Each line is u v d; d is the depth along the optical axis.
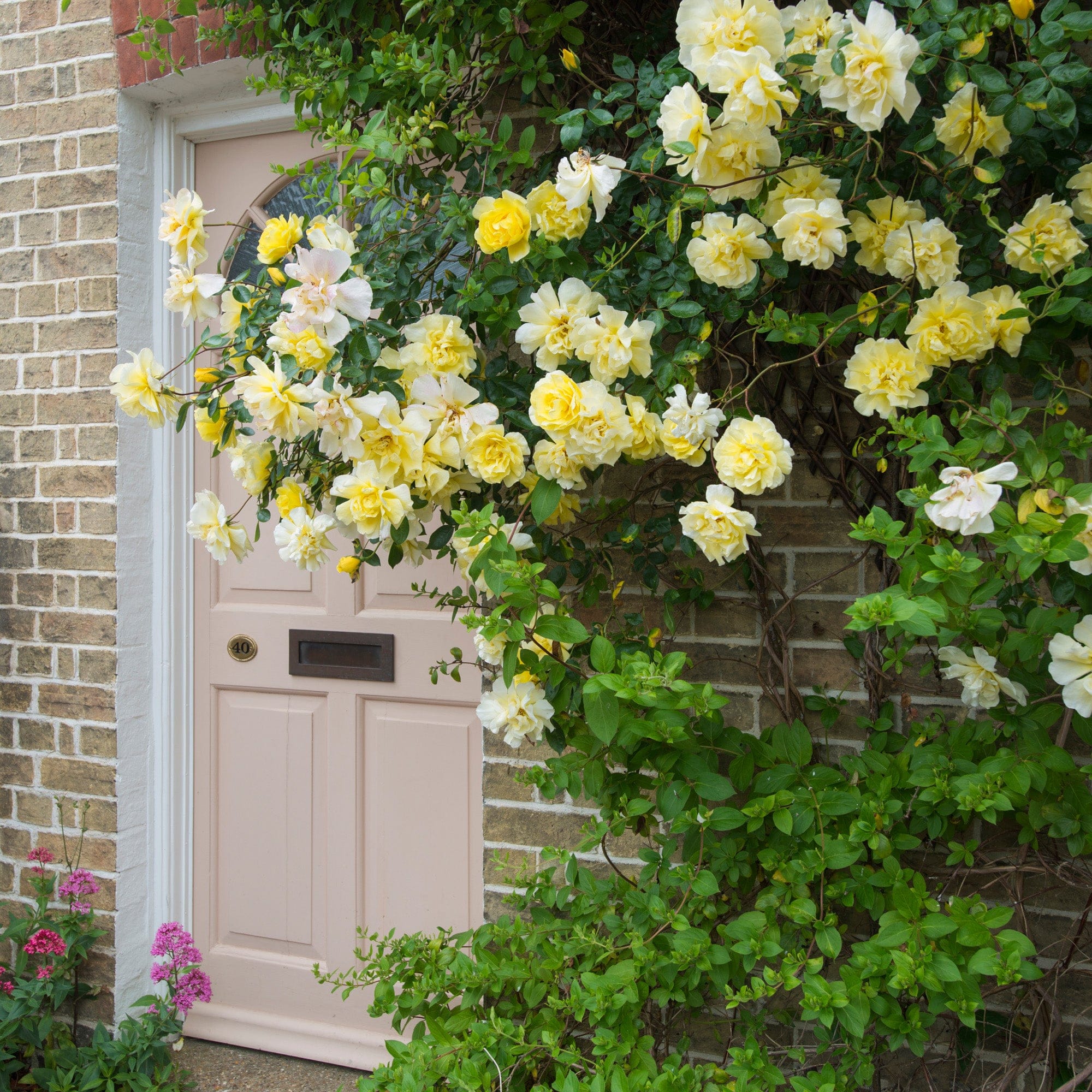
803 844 1.71
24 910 2.65
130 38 2.14
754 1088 1.50
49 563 2.62
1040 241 1.50
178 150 2.65
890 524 1.45
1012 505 1.66
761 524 1.98
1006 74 1.63
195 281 1.65
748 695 2.00
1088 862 1.77
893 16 1.36
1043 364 1.61
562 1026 1.72
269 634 2.62
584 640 1.47
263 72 2.39
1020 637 1.50
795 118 1.51
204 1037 2.62
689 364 1.61
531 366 1.78
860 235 1.59
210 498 1.75
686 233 1.62
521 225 1.55
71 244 2.58
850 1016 1.48
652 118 1.61
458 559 1.80
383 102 1.86
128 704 2.58
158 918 2.65
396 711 2.52
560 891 1.89
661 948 1.69
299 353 1.44
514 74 1.80
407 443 1.49
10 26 2.64
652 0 1.89
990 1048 1.85
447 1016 1.81
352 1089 2.40
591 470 1.67
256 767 2.65
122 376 1.66
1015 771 1.52
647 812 1.72
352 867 2.54
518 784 2.05
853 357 1.53
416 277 1.76
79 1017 2.59
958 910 1.48
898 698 1.91
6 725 2.67
